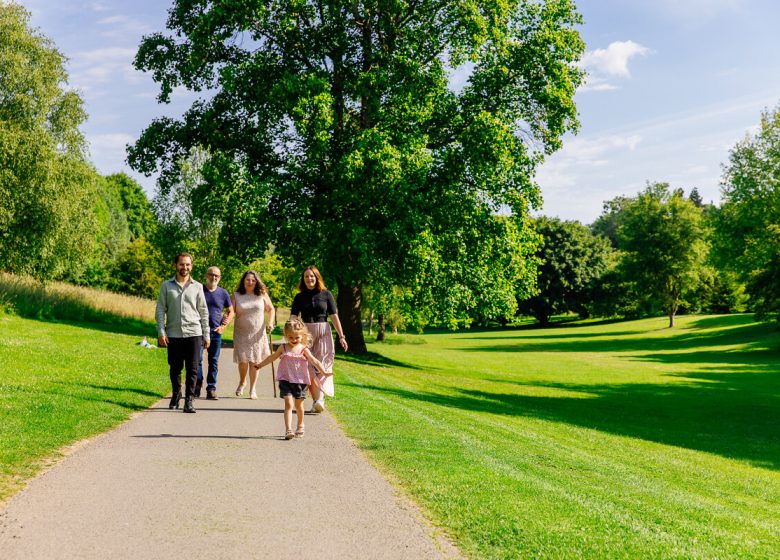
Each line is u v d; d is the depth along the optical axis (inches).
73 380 434.9
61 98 1488.7
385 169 862.5
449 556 163.3
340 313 1128.8
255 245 995.9
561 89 980.6
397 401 523.2
